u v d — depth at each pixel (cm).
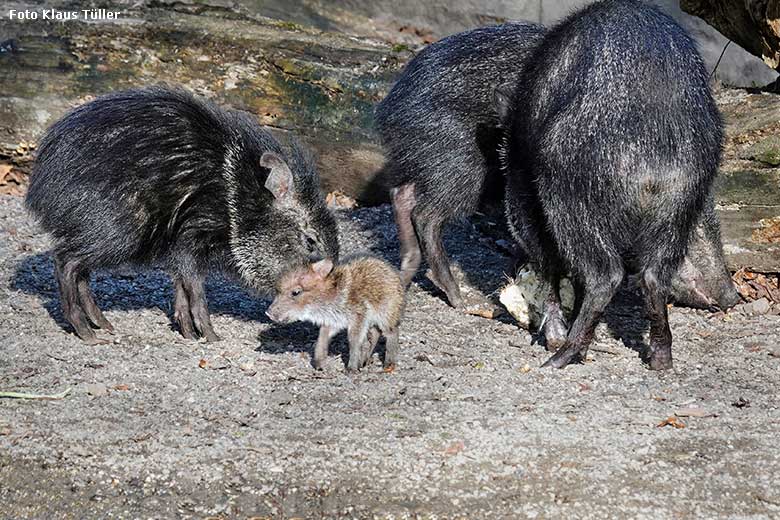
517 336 1917
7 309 1967
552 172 1692
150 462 1438
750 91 2231
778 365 1759
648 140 1628
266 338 1892
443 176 2033
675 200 1653
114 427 1526
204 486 1392
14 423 1533
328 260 1692
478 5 3134
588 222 1670
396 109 2072
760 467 1409
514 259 2109
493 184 2041
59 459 1448
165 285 2158
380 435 1498
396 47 2739
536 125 1747
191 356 1789
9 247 2314
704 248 1991
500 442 1473
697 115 1667
